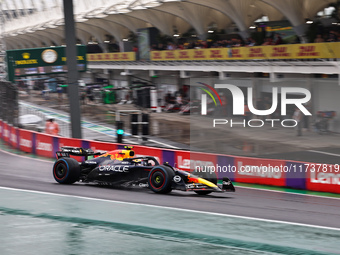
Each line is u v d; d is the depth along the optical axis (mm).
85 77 54312
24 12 65188
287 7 26781
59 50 30891
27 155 17516
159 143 20719
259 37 27031
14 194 8148
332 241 5418
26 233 5156
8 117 21844
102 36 52188
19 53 29750
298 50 23562
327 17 26188
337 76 22766
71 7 16969
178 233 5449
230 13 31844
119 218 6254
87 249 4590
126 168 9531
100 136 23703
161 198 8609
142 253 4508
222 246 4848
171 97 33156
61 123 27344
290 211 8062
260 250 4844
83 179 10156
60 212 6484
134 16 39875
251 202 9000
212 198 9180
